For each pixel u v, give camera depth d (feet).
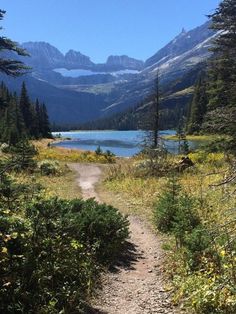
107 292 9.93
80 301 8.57
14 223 8.47
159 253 13.46
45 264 8.64
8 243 8.12
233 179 9.52
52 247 9.21
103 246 12.37
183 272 10.60
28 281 7.93
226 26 30.53
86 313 8.44
